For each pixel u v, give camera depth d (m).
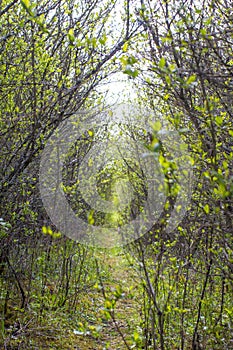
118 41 4.39
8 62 3.95
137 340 2.81
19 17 3.99
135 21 4.12
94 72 4.20
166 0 3.27
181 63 3.10
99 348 4.09
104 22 4.36
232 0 3.33
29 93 4.32
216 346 3.24
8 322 4.11
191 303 3.75
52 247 5.31
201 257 3.37
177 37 3.23
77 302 5.22
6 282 4.43
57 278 5.46
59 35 4.36
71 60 4.36
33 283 4.91
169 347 3.52
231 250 2.89
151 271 3.41
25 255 4.62
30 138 4.02
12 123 3.83
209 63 3.02
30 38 4.14
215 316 3.61
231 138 3.09
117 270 6.76
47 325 4.24
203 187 3.15
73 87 4.00
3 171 4.06
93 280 5.78
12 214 3.96
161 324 3.05
